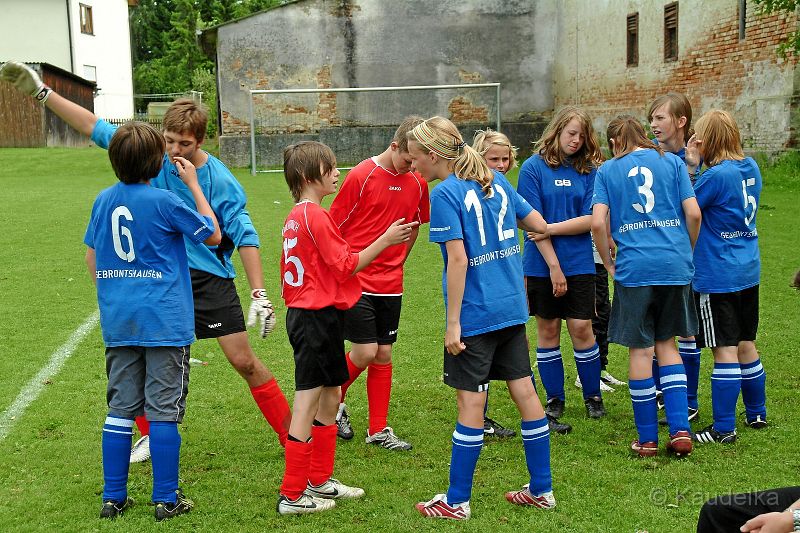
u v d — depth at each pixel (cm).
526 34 2623
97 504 419
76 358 690
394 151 499
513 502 415
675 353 478
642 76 2205
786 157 1673
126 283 402
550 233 526
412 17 2562
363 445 508
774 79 1708
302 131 2558
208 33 2520
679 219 475
